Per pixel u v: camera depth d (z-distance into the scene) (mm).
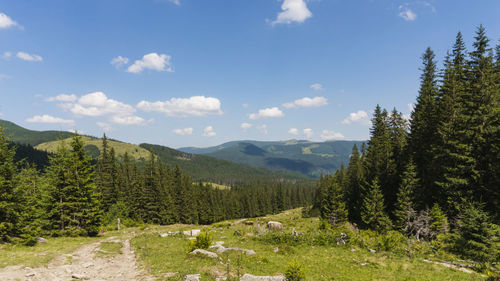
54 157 33938
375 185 41906
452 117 32281
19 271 12391
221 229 36375
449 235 23453
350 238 24250
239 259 15609
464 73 31609
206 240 18141
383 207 40000
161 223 68188
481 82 29250
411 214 31828
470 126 28672
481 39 29797
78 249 21312
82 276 12672
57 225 29031
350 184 64125
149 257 17203
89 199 31531
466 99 30250
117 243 24281
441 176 32156
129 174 82438
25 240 21391
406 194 35875
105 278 13039
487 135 28109
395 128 48344
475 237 20641
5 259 14812
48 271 13336
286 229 34531
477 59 30031
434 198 33125
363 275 14281
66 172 30516
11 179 22188
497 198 26672
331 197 51156
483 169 28250
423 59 44312
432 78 42656
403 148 45344
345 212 49000
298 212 109375
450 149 30750
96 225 31844
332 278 13414
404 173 37125
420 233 29625
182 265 14039
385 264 16812
